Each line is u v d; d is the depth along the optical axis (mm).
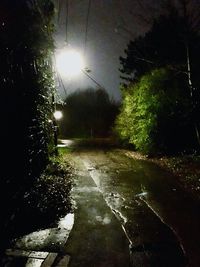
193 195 6016
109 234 4145
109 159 11242
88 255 3545
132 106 12477
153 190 6480
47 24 7043
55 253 3559
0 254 3525
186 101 10094
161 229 4316
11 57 4973
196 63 9758
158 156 11109
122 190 6508
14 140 5043
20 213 4707
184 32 8625
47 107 7855
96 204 5492
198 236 4059
